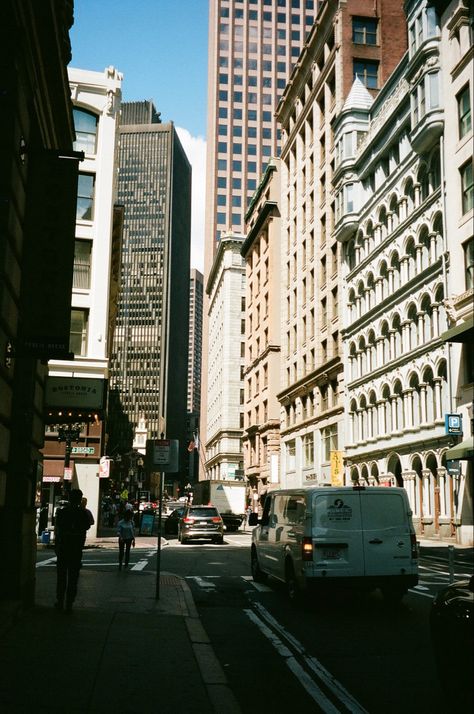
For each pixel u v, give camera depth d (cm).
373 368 4166
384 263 4038
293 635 969
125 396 18612
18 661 711
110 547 2869
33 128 1106
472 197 3036
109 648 791
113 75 3803
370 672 754
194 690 637
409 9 3631
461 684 601
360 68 5128
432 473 3400
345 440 4547
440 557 2400
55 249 1019
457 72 3153
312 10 14000
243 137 13375
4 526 1002
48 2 988
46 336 990
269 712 609
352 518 1218
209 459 11856
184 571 1900
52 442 3559
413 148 3531
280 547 1390
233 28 13725
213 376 11762
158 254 19538
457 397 3067
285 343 6431
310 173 5844
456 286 3106
